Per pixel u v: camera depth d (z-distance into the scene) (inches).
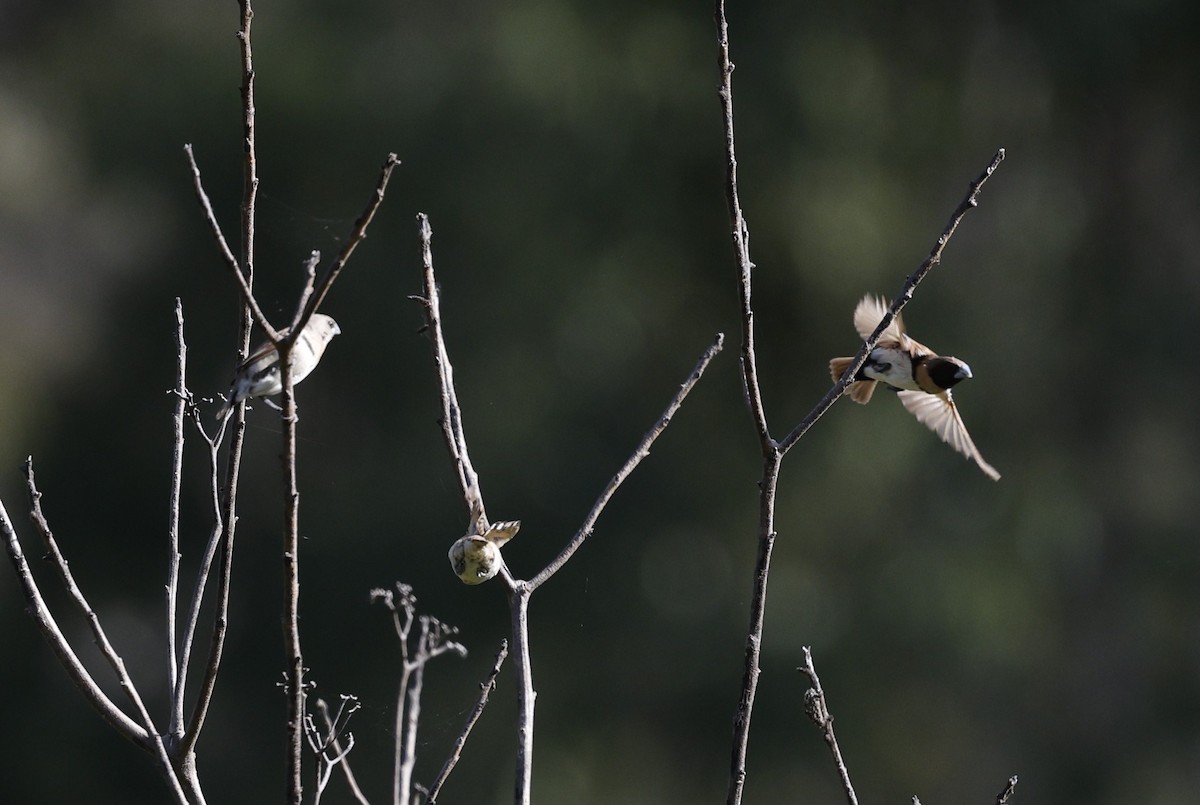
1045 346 715.4
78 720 660.7
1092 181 757.9
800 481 636.1
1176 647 705.0
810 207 631.8
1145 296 749.3
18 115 690.8
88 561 673.0
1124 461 724.0
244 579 634.8
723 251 640.4
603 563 622.5
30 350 666.8
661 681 624.4
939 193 713.6
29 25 721.0
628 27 652.1
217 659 167.6
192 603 179.2
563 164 634.2
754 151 638.5
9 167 674.8
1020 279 721.0
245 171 172.4
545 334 631.2
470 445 621.3
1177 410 734.5
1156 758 689.0
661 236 642.8
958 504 673.6
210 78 672.4
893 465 652.1
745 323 166.6
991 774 660.7
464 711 601.9
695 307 643.5
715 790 623.8
